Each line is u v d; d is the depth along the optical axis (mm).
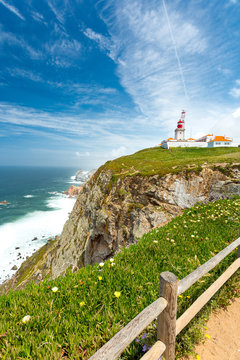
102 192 35469
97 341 2777
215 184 22047
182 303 3561
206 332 3307
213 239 6875
